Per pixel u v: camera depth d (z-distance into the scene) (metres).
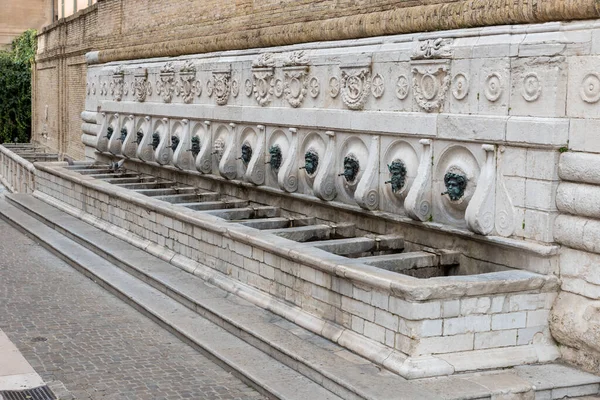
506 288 7.92
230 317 9.66
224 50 15.07
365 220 11.39
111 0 21.39
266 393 7.89
